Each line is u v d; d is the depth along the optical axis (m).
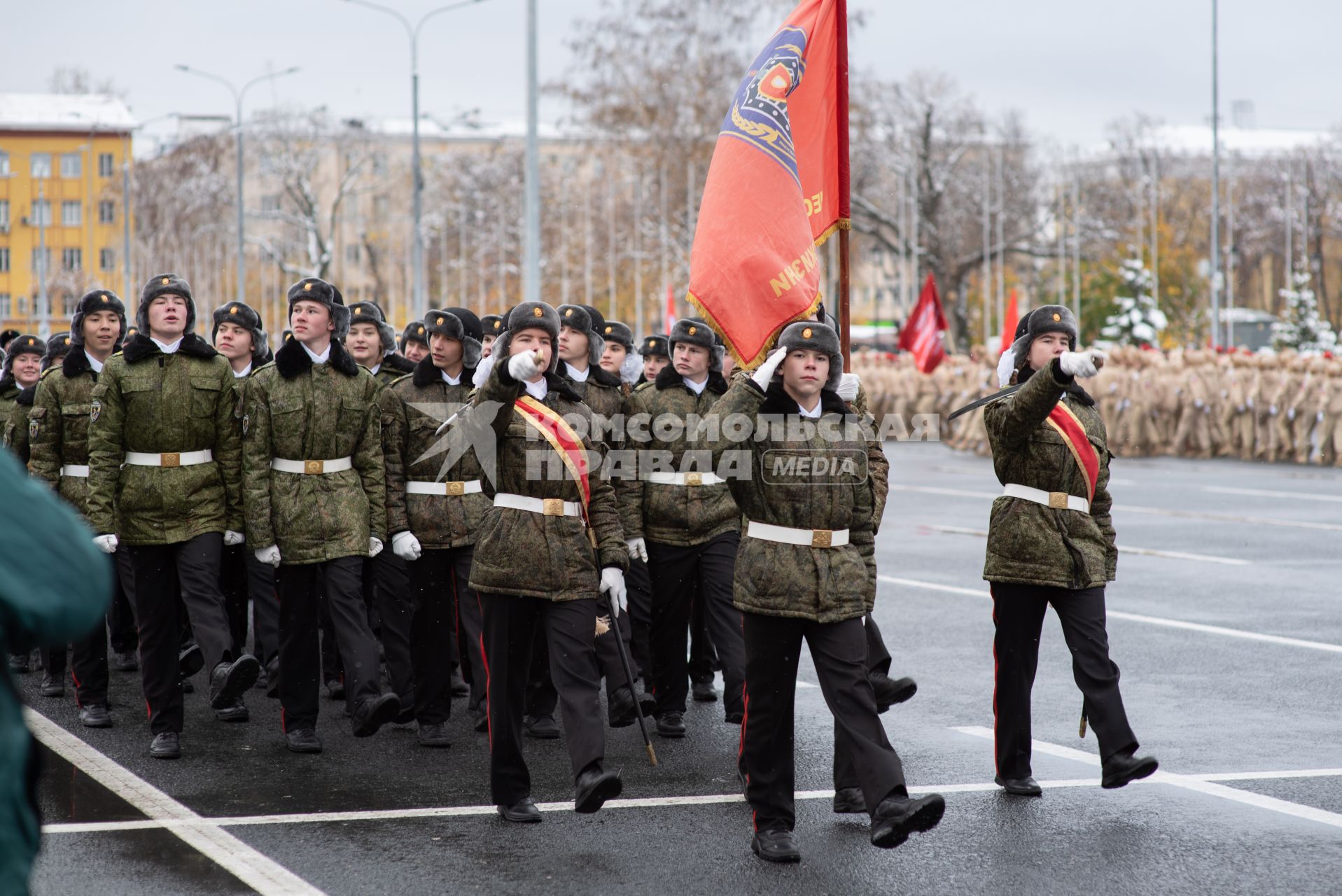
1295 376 24.89
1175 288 56.25
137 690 9.15
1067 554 6.54
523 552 6.18
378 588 8.11
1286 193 70.38
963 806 6.39
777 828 5.72
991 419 6.72
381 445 7.85
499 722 6.21
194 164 74.94
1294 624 10.59
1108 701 6.43
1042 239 58.41
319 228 70.31
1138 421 26.39
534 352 6.06
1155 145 66.25
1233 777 6.80
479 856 5.71
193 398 7.52
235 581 8.96
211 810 6.36
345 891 5.27
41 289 70.50
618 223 56.78
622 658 7.00
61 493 8.88
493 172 75.50
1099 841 5.87
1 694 2.94
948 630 10.54
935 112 53.91
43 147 92.69
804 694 8.81
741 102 7.22
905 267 57.91
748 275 6.99
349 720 8.30
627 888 5.32
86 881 5.38
